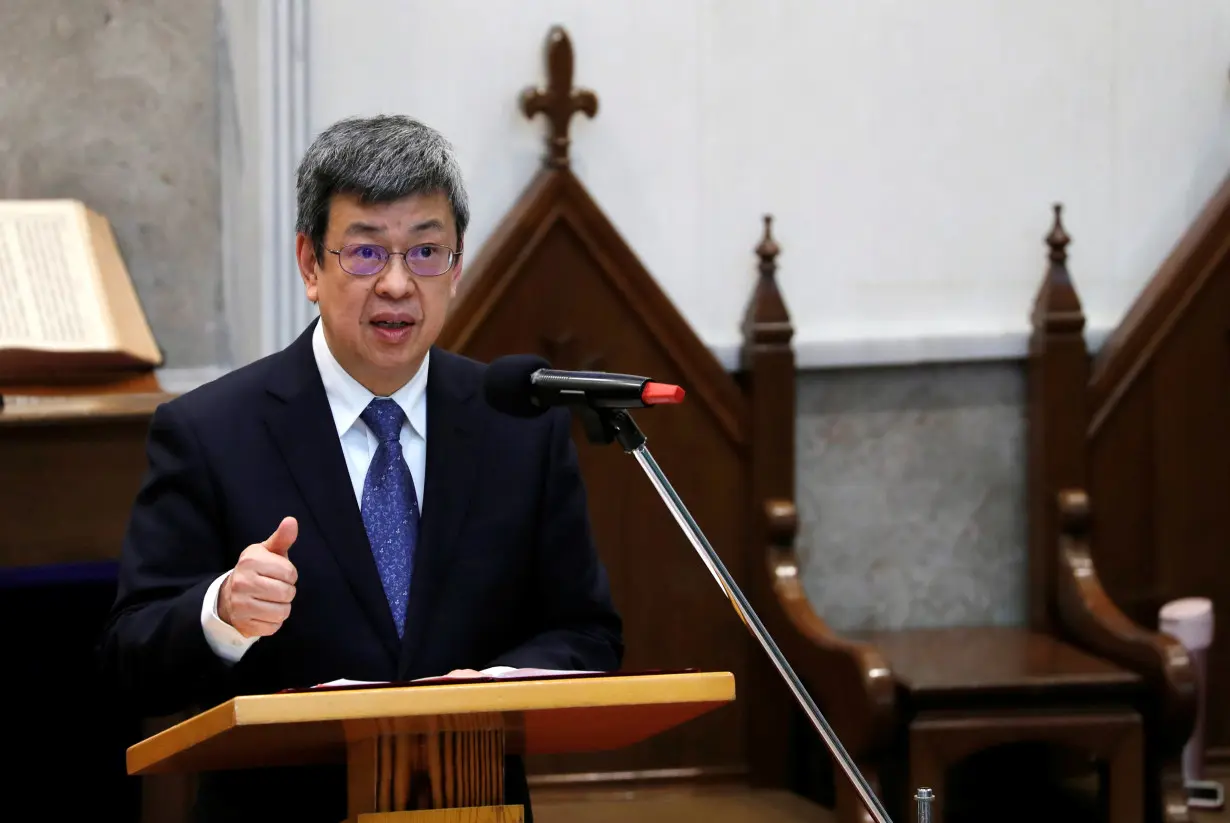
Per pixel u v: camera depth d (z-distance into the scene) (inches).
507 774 322.3
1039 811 561.6
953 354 588.7
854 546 594.9
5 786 473.4
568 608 335.0
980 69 593.6
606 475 562.3
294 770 309.3
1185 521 592.7
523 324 550.0
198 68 542.3
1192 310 589.0
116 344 472.7
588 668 320.2
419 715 218.2
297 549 309.0
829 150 588.4
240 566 255.3
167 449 316.2
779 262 587.8
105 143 540.7
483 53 559.8
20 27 534.0
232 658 283.0
